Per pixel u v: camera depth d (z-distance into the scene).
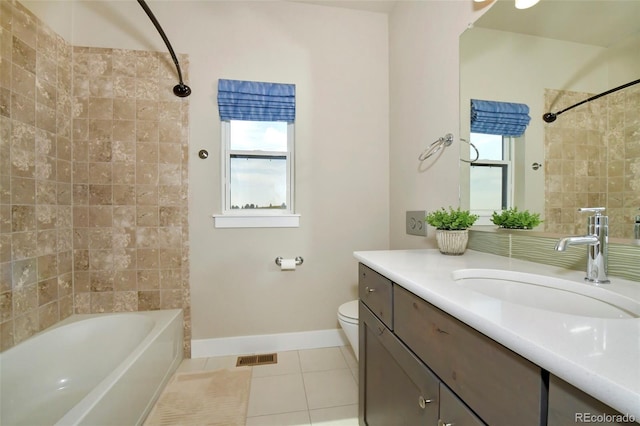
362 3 1.93
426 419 0.71
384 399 0.97
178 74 1.76
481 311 0.51
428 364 0.70
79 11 1.70
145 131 1.77
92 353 1.61
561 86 0.91
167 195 1.81
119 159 1.75
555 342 0.39
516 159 1.05
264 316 1.93
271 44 1.89
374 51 2.03
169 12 1.78
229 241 1.88
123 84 1.74
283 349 1.95
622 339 0.41
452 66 1.35
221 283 1.88
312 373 1.67
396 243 1.95
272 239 1.93
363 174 2.03
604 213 0.79
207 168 1.84
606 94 0.79
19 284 1.39
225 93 1.79
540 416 0.41
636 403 0.28
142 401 1.29
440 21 1.44
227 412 1.34
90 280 1.75
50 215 1.57
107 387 1.03
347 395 1.48
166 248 1.81
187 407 1.37
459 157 1.31
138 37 1.75
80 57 1.71
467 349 0.56
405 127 1.81
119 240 1.77
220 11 1.83
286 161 1.99
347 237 2.02
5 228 1.33
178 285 1.83
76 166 1.71
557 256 0.90
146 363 1.33
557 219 0.92
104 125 1.73
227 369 1.71
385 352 0.96
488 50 1.16
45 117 1.53
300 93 1.94
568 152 0.88
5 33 1.31
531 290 0.79
